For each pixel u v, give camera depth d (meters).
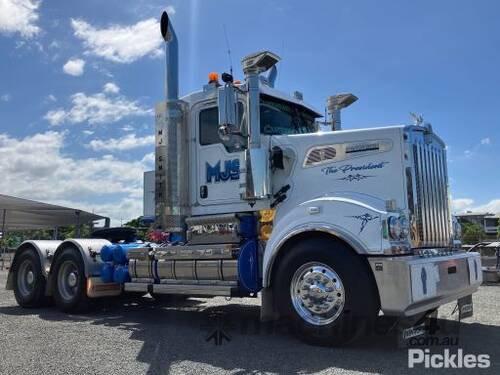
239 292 5.63
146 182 7.39
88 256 7.44
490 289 10.02
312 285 4.89
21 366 4.32
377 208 4.93
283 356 4.57
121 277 7.03
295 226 5.07
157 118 6.64
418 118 5.63
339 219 4.83
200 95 6.55
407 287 4.45
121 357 4.62
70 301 7.55
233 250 5.72
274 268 5.27
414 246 5.08
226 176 6.21
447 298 5.18
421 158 5.44
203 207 6.38
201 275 5.95
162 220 6.43
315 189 5.53
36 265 8.22
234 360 4.46
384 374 3.99
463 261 5.53
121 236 8.34
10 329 6.17
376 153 5.29
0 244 21.47
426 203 5.43
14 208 21.06
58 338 5.55
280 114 6.49
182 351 4.84
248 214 5.91
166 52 6.59
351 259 4.71
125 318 7.07
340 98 7.52
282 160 5.74
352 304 4.64
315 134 5.66
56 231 27.53
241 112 5.98
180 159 6.54
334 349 4.79
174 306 8.34
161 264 6.35
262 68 5.79
